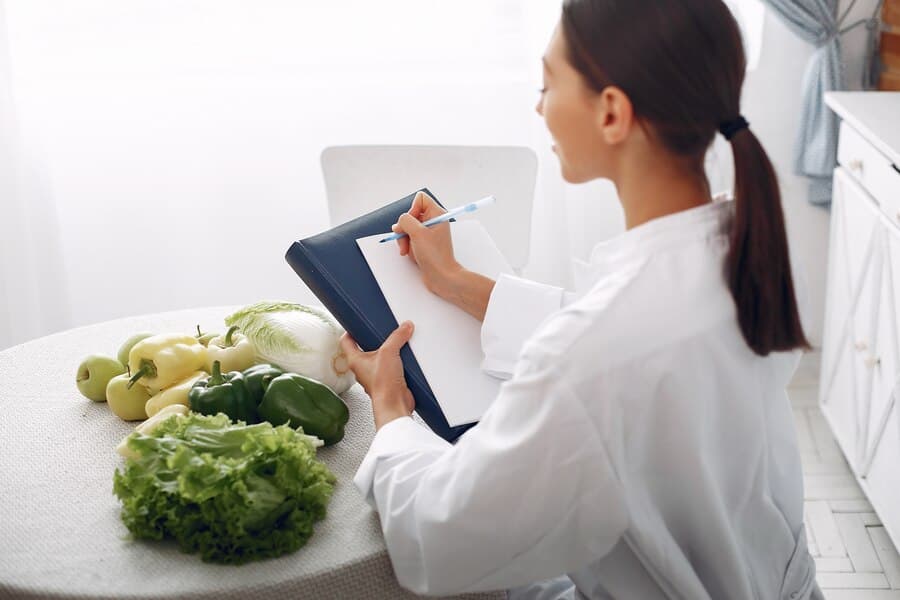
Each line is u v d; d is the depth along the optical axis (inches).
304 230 124.7
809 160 121.2
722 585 46.3
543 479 41.4
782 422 48.9
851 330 104.3
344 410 55.9
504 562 43.5
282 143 121.0
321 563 46.8
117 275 124.3
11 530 49.6
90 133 118.5
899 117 97.8
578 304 42.7
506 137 121.4
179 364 57.8
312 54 117.7
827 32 117.3
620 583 47.3
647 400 41.6
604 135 42.3
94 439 58.0
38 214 116.6
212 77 117.6
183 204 122.3
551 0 114.4
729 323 42.8
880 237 94.0
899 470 90.8
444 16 116.8
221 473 46.8
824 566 95.3
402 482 46.8
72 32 114.3
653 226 42.9
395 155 87.2
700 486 43.6
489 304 56.9
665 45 40.2
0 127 111.7
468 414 54.8
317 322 60.2
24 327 118.4
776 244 41.4
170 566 46.7
